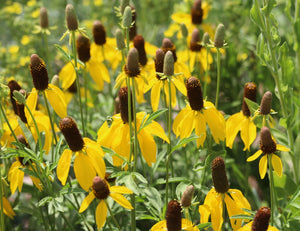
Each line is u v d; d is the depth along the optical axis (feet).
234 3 4.17
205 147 3.40
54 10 4.57
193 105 3.06
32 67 3.04
